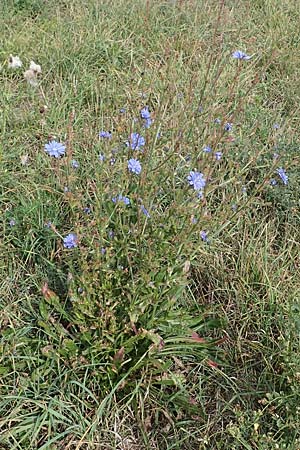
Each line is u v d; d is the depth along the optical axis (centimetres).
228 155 170
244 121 188
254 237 156
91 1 238
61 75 200
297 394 115
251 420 115
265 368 124
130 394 117
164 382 119
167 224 120
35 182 158
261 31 248
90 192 149
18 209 145
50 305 127
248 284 142
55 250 141
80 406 115
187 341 125
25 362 119
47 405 113
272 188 165
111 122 171
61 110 183
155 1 245
